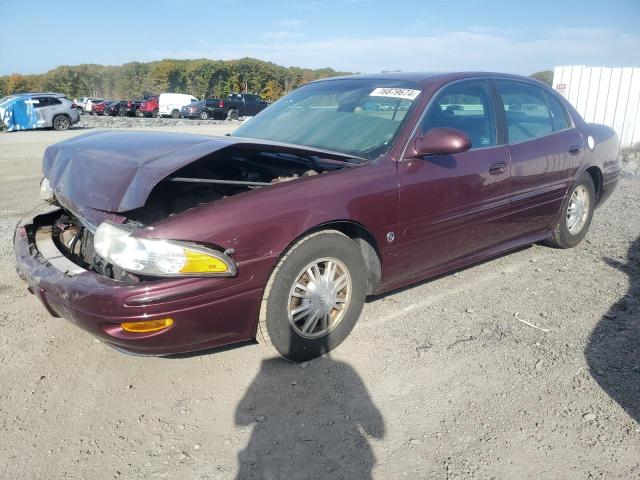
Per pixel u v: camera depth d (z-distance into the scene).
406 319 3.67
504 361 3.14
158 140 3.29
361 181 3.20
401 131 3.51
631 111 11.62
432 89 3.76
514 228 4.34
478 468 2.31
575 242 5.19
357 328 3.53
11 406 2.71
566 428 2.56
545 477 2.26
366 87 4.11
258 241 2.75
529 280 4.39
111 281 2.62
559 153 4.56
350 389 2.87
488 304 3.92
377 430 2.55
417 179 3.44
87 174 2.99
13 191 8.16
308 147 3.59
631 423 2.59
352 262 3.18
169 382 2.93
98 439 2.49
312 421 2.62
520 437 2.50
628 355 3.20
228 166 3.80
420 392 2.84
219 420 2.62
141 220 3.13
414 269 3.65
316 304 3.06
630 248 5.22
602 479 2.24
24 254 3.18
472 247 4.02
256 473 2.29
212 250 2.61
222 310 2.71
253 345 3.31
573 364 3.10
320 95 4.31
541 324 3.61
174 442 2.47
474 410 2.70
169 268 2.53
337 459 2.37
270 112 4.45
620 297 4.05
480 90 4.11
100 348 3.26
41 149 14.20
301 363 3.12
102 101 41.72
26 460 2.35
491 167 3.92
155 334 2.58
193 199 3.39
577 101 12.11
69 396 2.80
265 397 2.80
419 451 2.41
